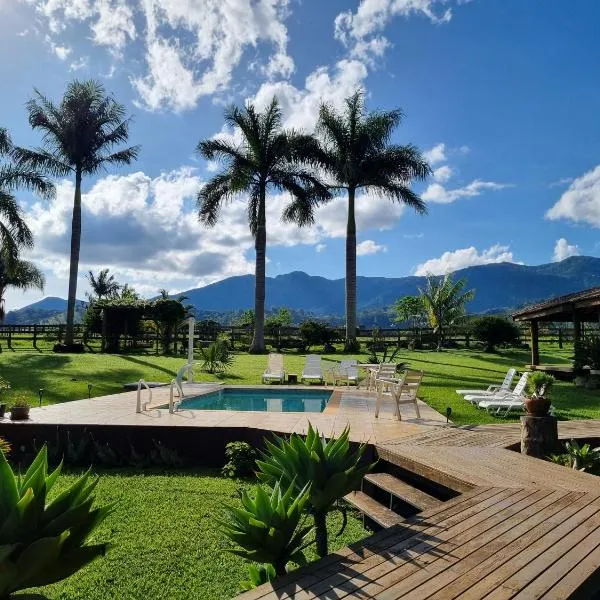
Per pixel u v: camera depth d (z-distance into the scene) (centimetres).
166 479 645
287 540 326
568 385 1364
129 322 2444
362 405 980
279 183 2409
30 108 2273
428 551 319
